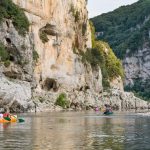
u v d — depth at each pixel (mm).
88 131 41469
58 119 60625
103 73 146625
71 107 110688
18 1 94375
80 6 126062
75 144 30359
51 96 99750
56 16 108062
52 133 38469
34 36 97438
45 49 102062
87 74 124875
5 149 27562
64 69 110312
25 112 77062
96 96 125062
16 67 81750
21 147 28453
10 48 82625
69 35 115062
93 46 155625
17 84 74625
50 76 103625
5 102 68562
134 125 51094
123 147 29016
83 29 128500
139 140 33281
